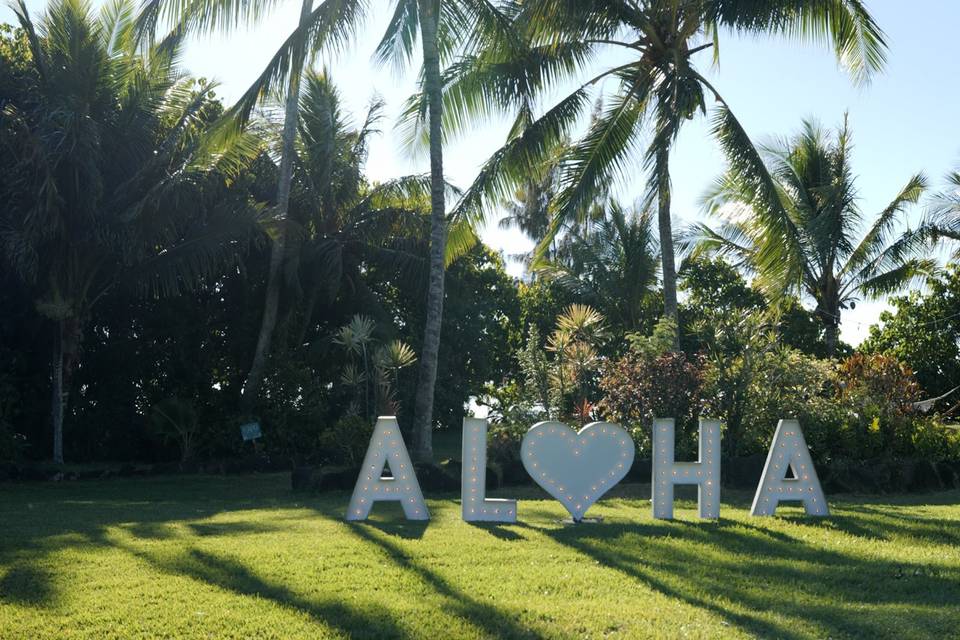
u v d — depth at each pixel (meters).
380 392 16.30
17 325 19.62
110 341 21.97
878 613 6.56
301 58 15.30
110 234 17.22
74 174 16.64
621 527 9.96
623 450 10.46
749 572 7.84
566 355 16.42
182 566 7.68
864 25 15.83
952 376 26.08
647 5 16.98
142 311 21.86
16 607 6.43
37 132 16.53
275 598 6.75
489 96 17.25
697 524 10.20
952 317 26.36
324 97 22.98
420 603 6.66
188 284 18.36
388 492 10.50
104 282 19.14
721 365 15.14
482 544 8.85
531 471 10.34
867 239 26.17
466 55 16.58
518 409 16.09
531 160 16.98
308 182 21.97
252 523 10.27
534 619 6.31
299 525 10.09
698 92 15.44
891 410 15.99
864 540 9.42
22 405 20.17
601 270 27.78
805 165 25.92
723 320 15.66
